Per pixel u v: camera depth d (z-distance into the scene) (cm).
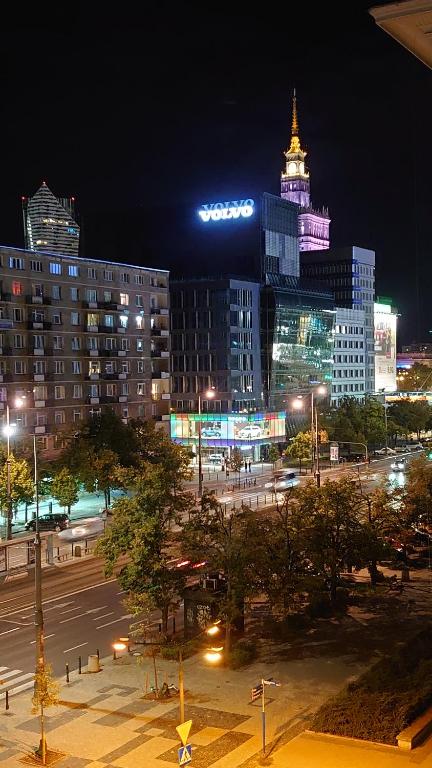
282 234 17400
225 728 3575
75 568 6594
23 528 8106
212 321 14662
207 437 14325
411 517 6531
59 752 3384
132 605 4491
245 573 4553
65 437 9019
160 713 3766
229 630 4422
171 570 4656
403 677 3950
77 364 10706
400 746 3250
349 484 5831
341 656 4447
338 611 5275
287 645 4650
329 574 5544
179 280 15012
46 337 10219
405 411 16475
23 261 9900
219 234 17125
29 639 4834
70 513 9019
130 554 4516
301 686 4028
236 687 4047
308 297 16500
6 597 5772
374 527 5750
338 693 3856
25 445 8869
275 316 15250
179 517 5025
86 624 5112
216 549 4669
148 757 3328
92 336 10956
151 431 9488
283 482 10669
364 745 3288
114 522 4747
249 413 13812
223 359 14562
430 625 4891
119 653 4575
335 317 18388
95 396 10944
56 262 10369
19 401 9738
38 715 3766
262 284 15438
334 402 17662
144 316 11831
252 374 15100
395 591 5744
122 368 11438
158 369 12162
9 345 9706
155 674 3978
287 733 3494
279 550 4828
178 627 5003
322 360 17262
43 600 5659
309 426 14175
